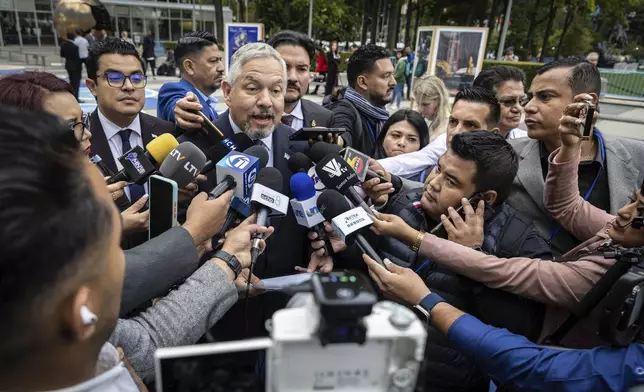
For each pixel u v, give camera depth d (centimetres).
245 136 201
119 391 69
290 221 196
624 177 207
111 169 242
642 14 3362
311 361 60
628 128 1130
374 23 2630
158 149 176
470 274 149
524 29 3284
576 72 204
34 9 2114
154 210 142
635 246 134
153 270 113
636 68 2775
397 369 61
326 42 3344
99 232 57
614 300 109
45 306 53
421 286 140
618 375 107
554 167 186
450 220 166
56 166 54
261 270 189
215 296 110
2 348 53
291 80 309
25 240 49
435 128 375
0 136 53
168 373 61
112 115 243
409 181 238
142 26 2564
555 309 152
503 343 124
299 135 211
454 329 130
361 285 60
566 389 112
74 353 61
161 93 360
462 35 877
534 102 216
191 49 371
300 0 2761
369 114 345
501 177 164
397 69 1304
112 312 66
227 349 61
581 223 185
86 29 732
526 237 166
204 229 133
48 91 170
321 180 182
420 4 2683
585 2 2486
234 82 200
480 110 262
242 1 2819
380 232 161
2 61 1886
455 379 134
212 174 196
